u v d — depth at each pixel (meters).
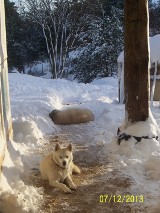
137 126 5.04
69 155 4.00
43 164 4.10
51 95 9.48
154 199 3.54
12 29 23.98
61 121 6.81
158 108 7.75
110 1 21.17
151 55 8.09
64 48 21.33
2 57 4.68
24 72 24.98
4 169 3.87
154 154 4.68
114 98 10.41
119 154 4.90
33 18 20.84
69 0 20.33
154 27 25.23
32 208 3.31
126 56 5.10
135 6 4.91
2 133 4.21
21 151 4.84
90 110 7.25
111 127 6.40
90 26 20.28
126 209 3.38
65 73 21.41
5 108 4.72
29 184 3.96
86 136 6.02
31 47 24.33
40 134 5.92
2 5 4.95
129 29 5.01
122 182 3.98
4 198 3.30
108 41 19.36
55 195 3.70
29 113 6.96
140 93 5.07
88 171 4.39
